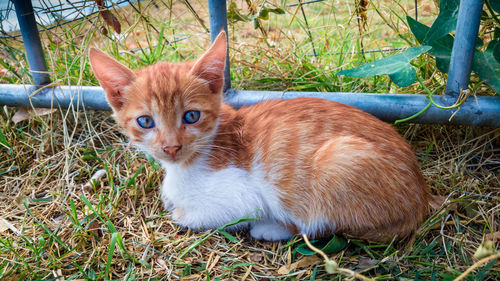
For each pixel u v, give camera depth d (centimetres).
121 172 46
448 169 43
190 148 37
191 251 38
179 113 37
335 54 55
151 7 60
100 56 36
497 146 45
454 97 41
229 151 39
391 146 37
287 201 38
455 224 39
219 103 39
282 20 77
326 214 37
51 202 42
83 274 35
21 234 38
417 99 42
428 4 59
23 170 46
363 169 35
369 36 60
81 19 53
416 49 40
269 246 39
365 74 40
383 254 36
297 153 37
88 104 48
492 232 36
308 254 36
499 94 40
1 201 43
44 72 47
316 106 39
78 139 49
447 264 36
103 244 38
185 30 63
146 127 37
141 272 36
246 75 54
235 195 38
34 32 47
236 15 53
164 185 40
